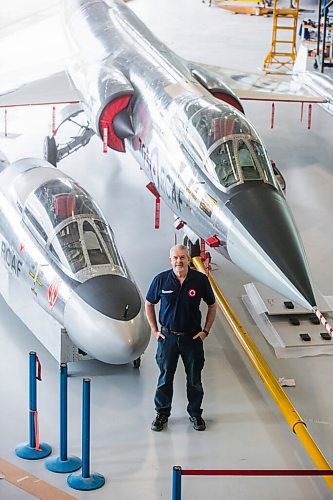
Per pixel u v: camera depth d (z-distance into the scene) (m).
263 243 9.79
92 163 16.30
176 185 11.48
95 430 8.47
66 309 9.12
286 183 15.64
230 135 10.99
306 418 8.80
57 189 10.25
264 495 7.58
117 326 8.72
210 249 12.74
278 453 8.23
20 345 9.97
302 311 10.72
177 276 8.33
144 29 16.38
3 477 7.66
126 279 9.38
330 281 11.81
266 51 26.91
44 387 9.16
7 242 10.41
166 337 8.39
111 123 13.38
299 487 7.70
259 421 8.75
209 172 10.83
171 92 12.69
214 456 8.15
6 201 10.65
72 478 7.65
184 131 11.57
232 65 24.83
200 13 33.31
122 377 9.43
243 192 10.39
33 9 32.81
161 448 8.24
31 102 15.09
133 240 13.05
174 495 6.65
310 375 9.59
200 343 8.42
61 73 16.58
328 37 26.73
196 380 8.47
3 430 8.37
